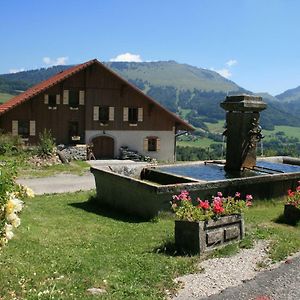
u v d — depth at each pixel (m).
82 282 5.80
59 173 22.20
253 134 13.98
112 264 6.64
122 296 5.45
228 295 5.72
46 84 35.53
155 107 37.09
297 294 5.82
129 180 10.91
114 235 8.72
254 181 11.62
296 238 8.45
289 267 6.80
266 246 7.75
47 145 26.17
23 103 33.16
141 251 7.52
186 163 14.70
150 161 35.28
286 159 17.50
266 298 5.66
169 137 37.84
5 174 4.93
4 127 32.75
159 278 6.16
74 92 34.88
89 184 19.09
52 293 5.31
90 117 35.31
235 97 14.05
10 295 5.20
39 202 12.76
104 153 36.00
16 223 4.67
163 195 10.16
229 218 7.80
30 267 6.18
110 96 35.75
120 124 36.25
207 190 10.73
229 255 7.27
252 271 6.59
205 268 6.64
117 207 11.62
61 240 8.08
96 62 34.88
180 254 7.35
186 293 5.74
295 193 10.38
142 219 10.38
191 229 7.36
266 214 10.67
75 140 34.88
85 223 9.84
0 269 5.94
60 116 34.38
